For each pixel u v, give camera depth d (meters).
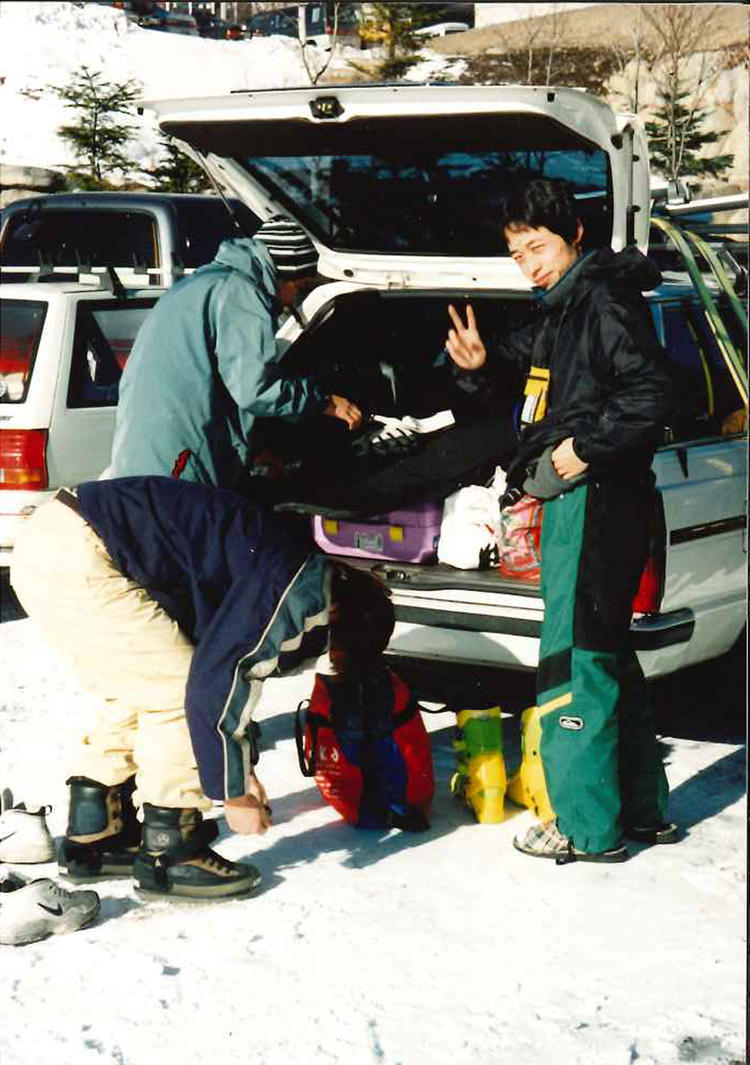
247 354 4.36
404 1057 3.16
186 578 3.82
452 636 4.89
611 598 4.08
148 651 3.81
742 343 5.66
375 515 5.16
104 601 3.78
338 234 5.79
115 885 4.12
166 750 3.90
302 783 4.89
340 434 5.54
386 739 4.47
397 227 5.66
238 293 4.38
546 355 4.17
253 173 5.66
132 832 4.21
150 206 9.67
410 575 4.98
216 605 3.77
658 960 3.60
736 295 5.91
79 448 7.05
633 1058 3.14
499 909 3.90
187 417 4.39
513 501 4.16
